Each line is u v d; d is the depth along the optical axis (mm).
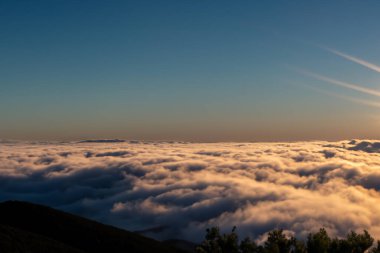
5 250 33094
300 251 22547
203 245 24016
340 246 22562
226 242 23938
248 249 23828
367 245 22312
